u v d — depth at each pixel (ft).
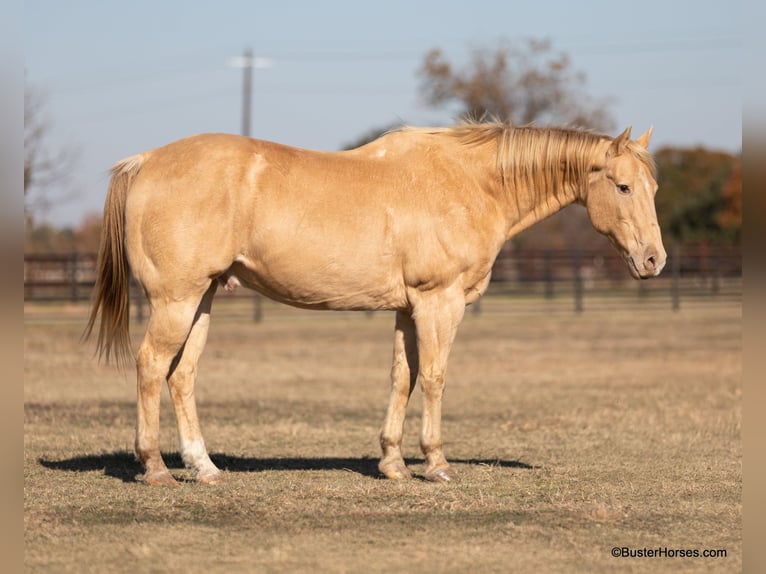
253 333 100.17
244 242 28.99
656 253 30.66
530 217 32.37
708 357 77.92
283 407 50.44
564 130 32.04
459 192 30.81
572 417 47.37
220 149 29.07
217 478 30.22
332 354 79.41
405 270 30.09
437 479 30.94
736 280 165.17
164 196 28.60
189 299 28.84
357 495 28.81
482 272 31.17
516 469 33.91
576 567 22.24
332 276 29.58
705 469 34.12
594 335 97.04
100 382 59.77
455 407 51.47
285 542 23.81
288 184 29.17
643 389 59.00
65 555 22.49
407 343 31.91
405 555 22.86
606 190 31.24
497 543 23.99
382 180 30.19
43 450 36.35
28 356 72.84
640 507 28.02
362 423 45.50
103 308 30.53
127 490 29.04
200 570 21.49
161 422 45.29
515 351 82.12
